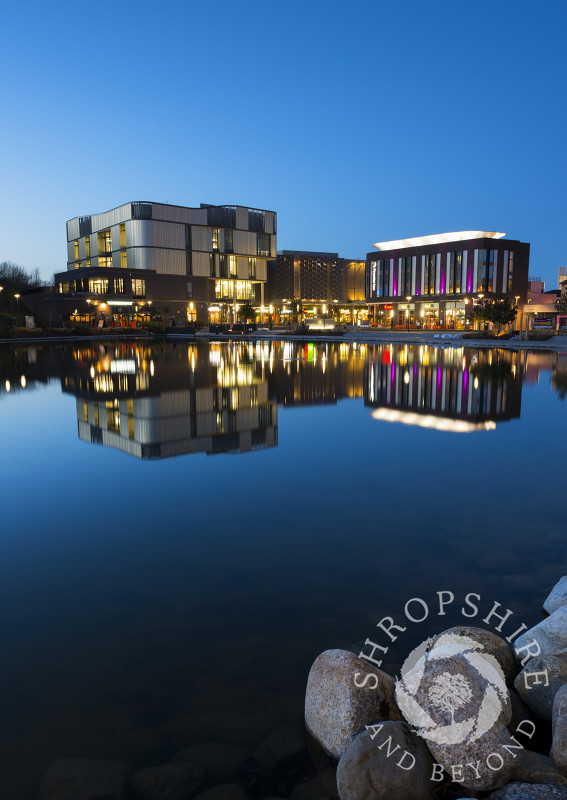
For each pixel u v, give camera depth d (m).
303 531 5.62
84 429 11.28
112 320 82.00
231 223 129.38
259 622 3.87
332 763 2.69
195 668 3.37
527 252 92.75
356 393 17.34
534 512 6.17
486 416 13.12
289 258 156.50
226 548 5.21
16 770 2.61
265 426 11.80
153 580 4.56
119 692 3.16
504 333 57.94
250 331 79.88
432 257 95.62
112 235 125.31
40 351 39.91
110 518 6.08
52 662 3.44
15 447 9.66
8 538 5.53
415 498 6.72
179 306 121.38
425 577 4.54
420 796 2.42
